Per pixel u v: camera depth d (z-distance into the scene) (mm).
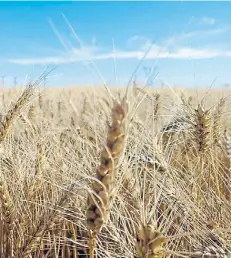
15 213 280
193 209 271
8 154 333
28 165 331
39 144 335
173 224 254
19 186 303
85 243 300
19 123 405
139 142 249
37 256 265
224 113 378
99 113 315
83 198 271
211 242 243
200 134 315
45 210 267
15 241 281
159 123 387
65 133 437
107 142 175
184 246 258
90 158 289
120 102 174
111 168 176
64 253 296
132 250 226
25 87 311
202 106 318
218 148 380
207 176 347
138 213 200
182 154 386
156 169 271
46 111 567
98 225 180
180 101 335
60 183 298
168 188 275
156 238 168
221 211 286
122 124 173
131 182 229
